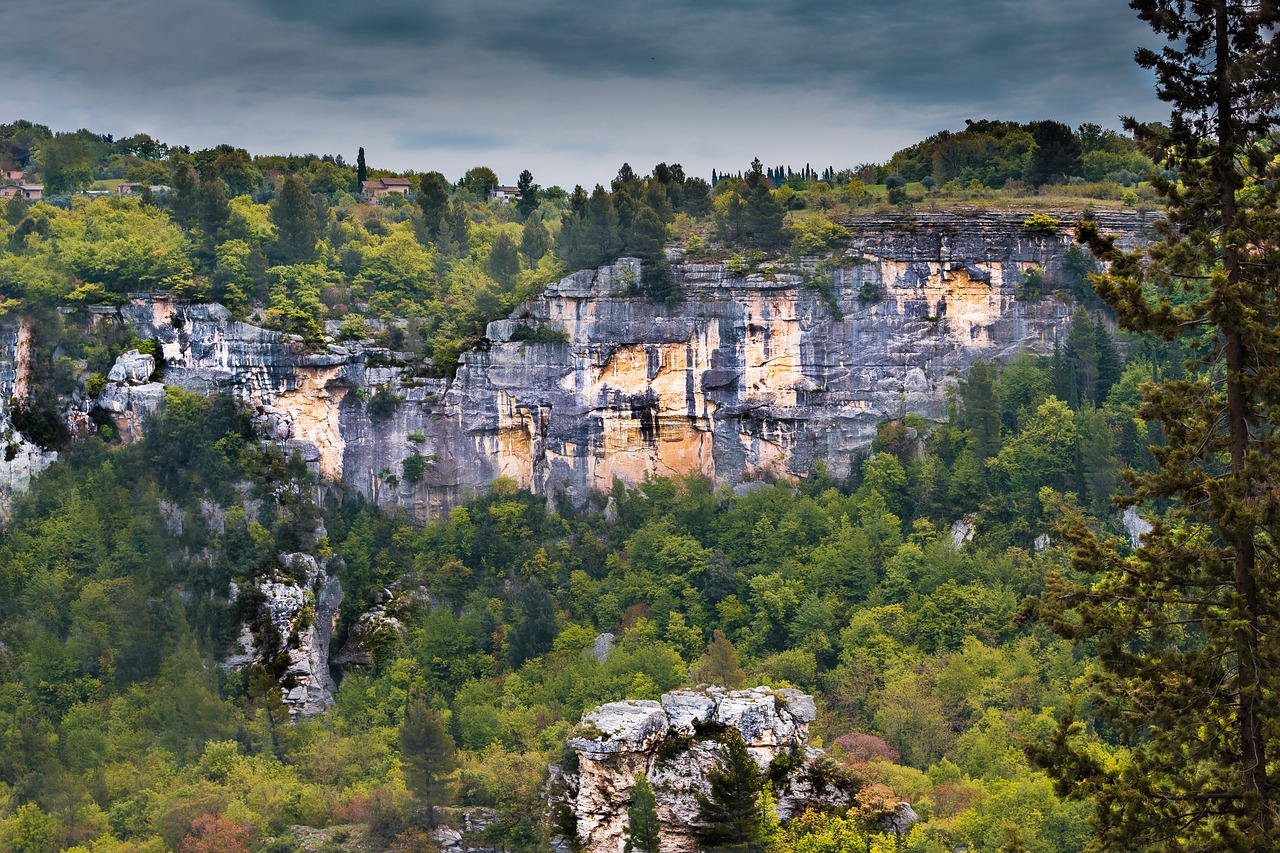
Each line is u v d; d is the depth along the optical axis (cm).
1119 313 6925
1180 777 7000
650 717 16300
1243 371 6850
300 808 17725
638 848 15375
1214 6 6912
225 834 16988
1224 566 6862
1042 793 14562
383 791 17712
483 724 19762
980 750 17325
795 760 16125
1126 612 6938
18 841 17562
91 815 18075
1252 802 6594
